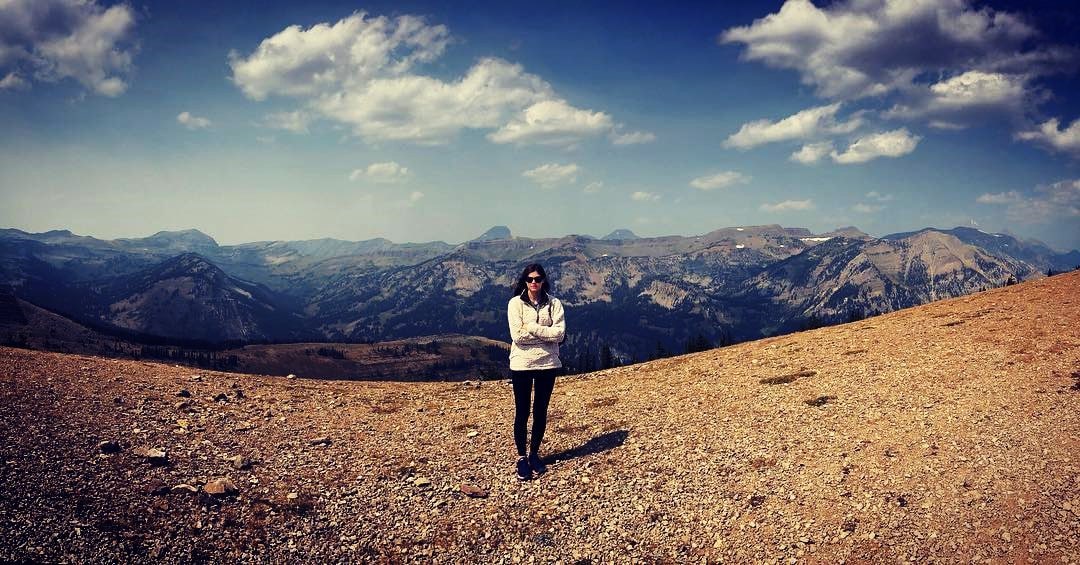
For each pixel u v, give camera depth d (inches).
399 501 386.0
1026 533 313.3
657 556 322.0
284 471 430.3
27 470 362.0
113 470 387.5
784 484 394.9
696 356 1214.9
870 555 308.0
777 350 1040.8
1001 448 421.1
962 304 1314.0
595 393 786.2
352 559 312.8
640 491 399.5
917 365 709.9
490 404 718.5
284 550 315.9
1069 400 514.9
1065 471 377.1
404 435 554.6
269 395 718.5
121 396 598.2
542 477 429.4
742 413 581.6
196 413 581.0
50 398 542.3
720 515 361.4
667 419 583.5
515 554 325.1
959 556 300.7
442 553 323.6
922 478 384.8
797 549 319.0
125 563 280.5
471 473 438.9
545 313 425.7
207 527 327.6
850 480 391.2
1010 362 663.1
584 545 333.4
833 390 637.3
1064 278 1402.6
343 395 764.6
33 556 272.7
